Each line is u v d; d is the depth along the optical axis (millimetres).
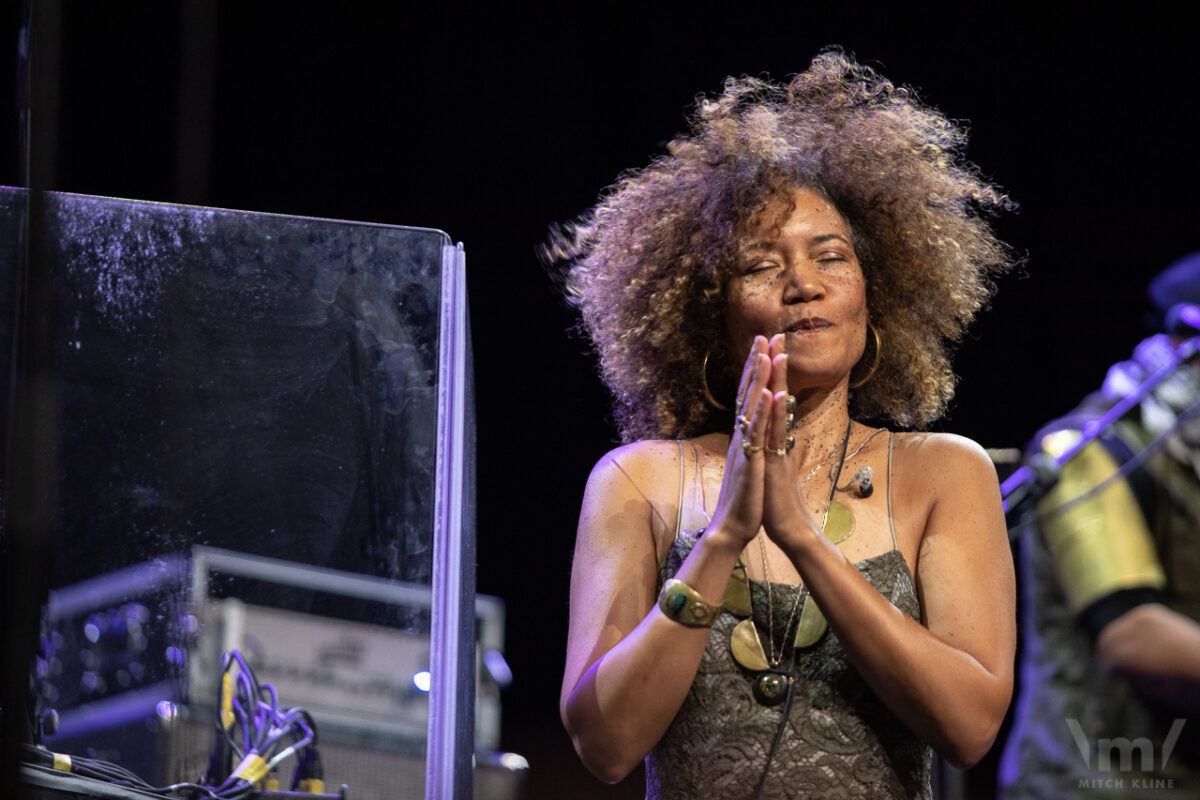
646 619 4359
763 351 4305
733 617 4535
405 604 4262
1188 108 13938
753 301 4875
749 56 13797
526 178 13984
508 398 14945
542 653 16156
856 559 4570
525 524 15695
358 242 4438
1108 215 14477
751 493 4207
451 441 4332
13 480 2758
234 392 4352
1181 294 8523
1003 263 5902
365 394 4359
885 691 4258
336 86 13641
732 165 5297
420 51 13758
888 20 13812
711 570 4273
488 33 13852
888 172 5520
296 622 4273
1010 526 6695
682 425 5590
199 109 7230
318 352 4387
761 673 4445
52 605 4180
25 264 2861
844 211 5480
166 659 4258
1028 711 6949
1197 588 6367
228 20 13406
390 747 4188
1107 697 6539
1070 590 6516
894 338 5578
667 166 5773
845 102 5723
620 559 4762
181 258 4383
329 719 4219
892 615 4234
